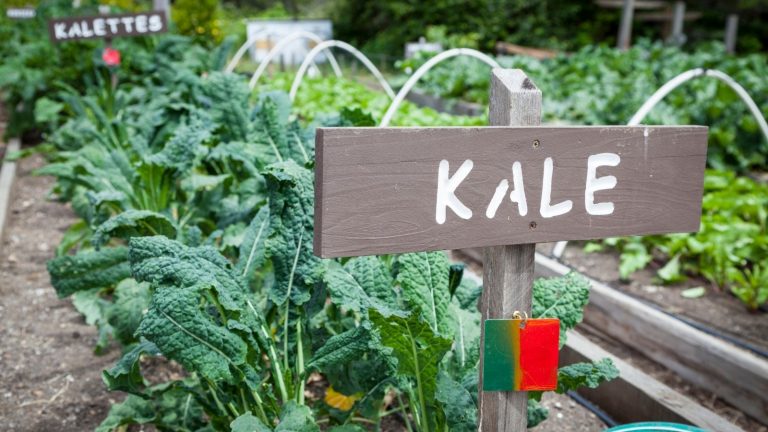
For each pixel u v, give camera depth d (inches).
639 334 139.2
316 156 51.9
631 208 63.7
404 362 70.0
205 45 426.6
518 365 61.5
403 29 808.9
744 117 258.7
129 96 238.2
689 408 104.3
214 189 134.4
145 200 129.3
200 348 69.8
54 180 245.6
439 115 268.5
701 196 67.1
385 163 53.2
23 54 280.7
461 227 56.8
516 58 401.4
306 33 231.3
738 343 135.6
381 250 54.2
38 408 110.3
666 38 715.4
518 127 57.2
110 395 114.8
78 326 139.5
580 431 109.9
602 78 358.3
